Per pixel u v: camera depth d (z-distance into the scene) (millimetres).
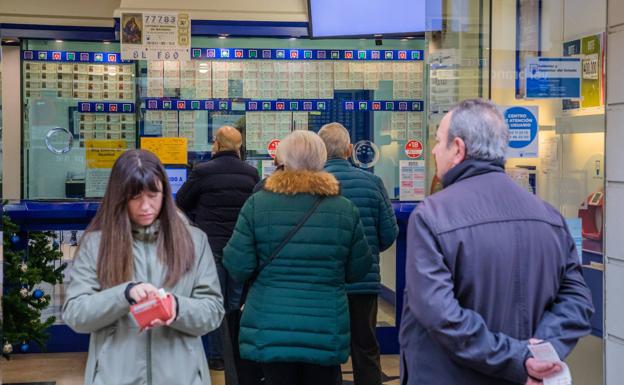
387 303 5633
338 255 3088
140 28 6391
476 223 1955
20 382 4895
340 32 6344
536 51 3279
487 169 2029
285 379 3133
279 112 6590
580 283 2062
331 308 3068
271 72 6590
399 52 6629
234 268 3133
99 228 2213
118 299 2053
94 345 2154
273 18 6566
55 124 6473
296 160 3156
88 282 2164
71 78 6480
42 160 6453
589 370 3221
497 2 3264
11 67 7203
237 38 6562
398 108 6641
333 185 3137
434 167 3209
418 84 6652
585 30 3240
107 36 6523
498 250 1945
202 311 2162
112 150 6512
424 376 1993
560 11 3262
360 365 3865
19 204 5332
